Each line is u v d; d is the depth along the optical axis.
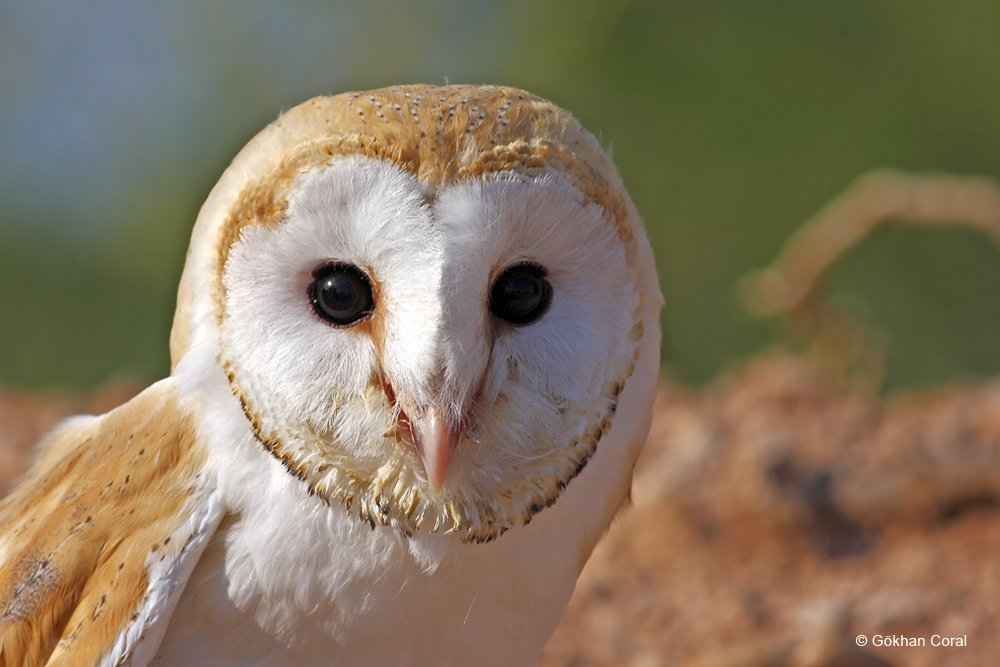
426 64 34.53
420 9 34.53
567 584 6.16
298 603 5.51
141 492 5.61
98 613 5.42
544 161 5.23
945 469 11.89
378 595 5.54
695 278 29.73
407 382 5.11
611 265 5.59
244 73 33.66
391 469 5.37
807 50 30.88
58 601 5.55
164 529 5.47
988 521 11.68
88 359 28.08
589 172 5.44
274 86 33.75
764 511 11.75
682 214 30.22
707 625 10.28
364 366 5.26
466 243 5.01
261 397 5.38
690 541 11.77
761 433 13.31
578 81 32.09
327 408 5.30
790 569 11.34
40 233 30.28
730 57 31.30
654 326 6.25
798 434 13.35
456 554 5.57
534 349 5.48
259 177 5.37
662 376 17.06
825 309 15.16
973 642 9.58
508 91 5.64
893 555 11.38
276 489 5.46
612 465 6.07
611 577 11.36
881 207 14.52
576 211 5.32
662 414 15.13
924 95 29.80
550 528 5.87
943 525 11.78
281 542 5.45
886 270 25.69
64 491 6.00
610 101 31.66
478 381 5.32
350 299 5.23
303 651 5.62
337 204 5.08
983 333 25.27
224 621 5.57
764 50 31.11
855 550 11.61
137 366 27.53
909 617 10.03
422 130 5.18
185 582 5.44
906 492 11.77
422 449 5.25
